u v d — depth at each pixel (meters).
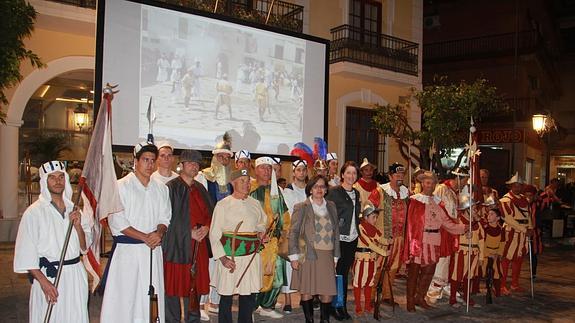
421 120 15.88
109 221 4.57
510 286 8.83
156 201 4.79
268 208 5.90
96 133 4.64
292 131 9.71
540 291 8.55
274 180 6.00
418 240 6.76
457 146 12.11
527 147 20.50
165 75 8.08
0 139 10.62
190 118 8.38
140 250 4.62
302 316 6.40
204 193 5.35
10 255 9.22
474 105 10.86
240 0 12.32
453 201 7.41
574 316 7.07
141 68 7.82
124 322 4.49
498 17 21.88
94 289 4.68
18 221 10.73
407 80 14.80
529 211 8.44
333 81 14.02
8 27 6.00
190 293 5.13
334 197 6.30
